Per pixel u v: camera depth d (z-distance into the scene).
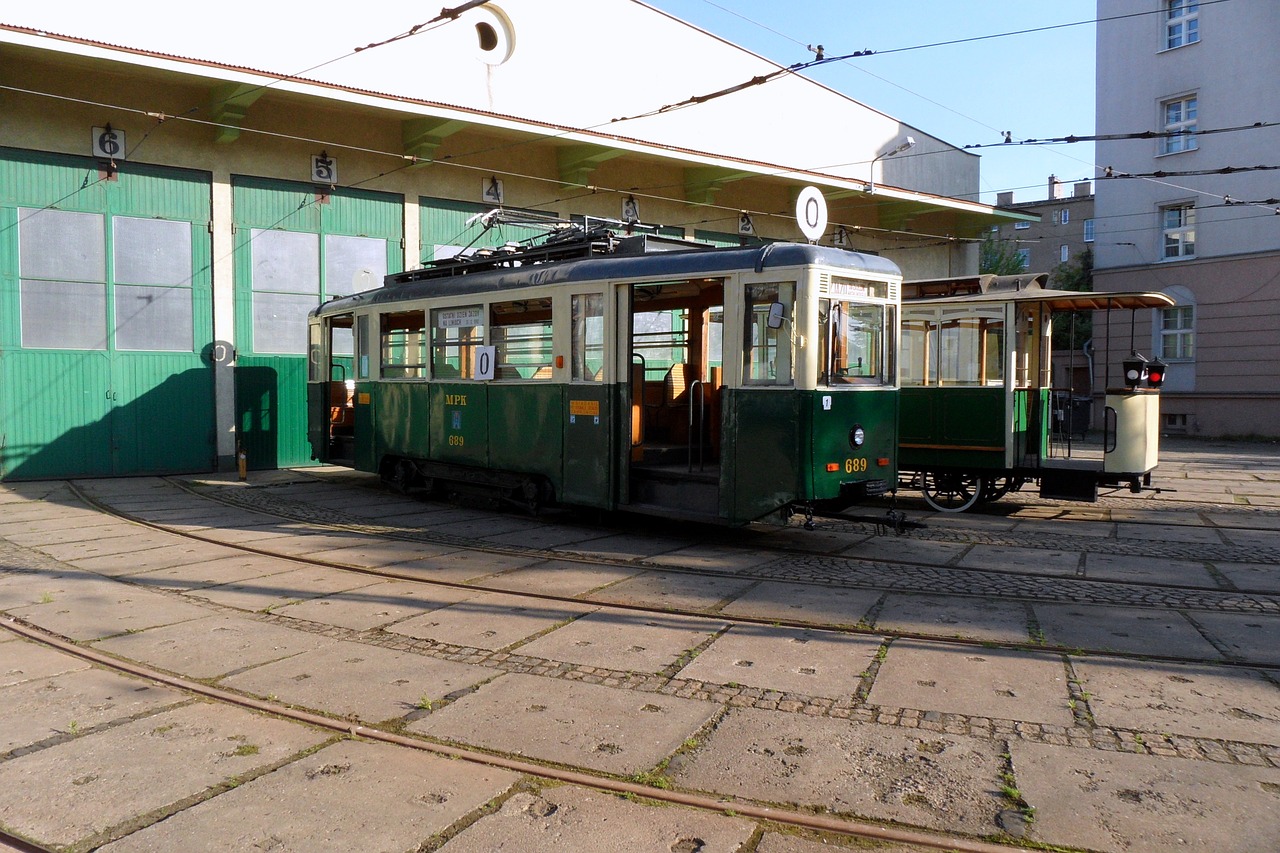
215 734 4.96
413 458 14.11
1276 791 4.15
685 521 12.04
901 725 4.96
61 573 9.01
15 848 3.81
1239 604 7.46
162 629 7.01
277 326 18.56
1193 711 5.13
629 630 6.82
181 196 17.36
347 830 3.89
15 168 15.69
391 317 14.60
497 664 6.08
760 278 9.54
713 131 23.14
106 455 16.88
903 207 27.61
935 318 13.40
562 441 11.39
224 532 11.30
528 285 11.75
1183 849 3.67
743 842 3.78
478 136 19.91
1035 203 56.88
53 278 16.19
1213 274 29.28
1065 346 38.16
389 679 5.80
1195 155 29.59
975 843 3.72
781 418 9.34
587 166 21.34
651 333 12.37
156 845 3.79
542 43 20.11
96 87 16.30
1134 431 12.12
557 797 4.18
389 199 19.67
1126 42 31.19
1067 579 8.45
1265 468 19.38
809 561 9.37
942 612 7.25
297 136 18.41
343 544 10.44
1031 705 5.23
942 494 14.27
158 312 17.27
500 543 10.48
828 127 25.61
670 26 22.23
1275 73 27.58
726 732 4.89
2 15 14.43
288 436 18.89
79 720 5.19
